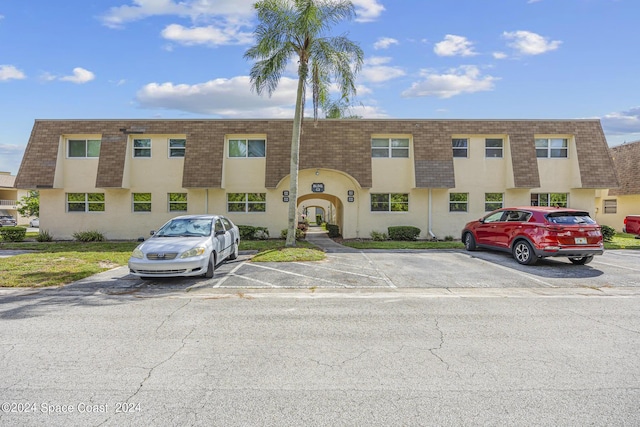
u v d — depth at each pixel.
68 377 4.26
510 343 5.35
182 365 4.59
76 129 20.22
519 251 12.00
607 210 26.72
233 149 20.62
